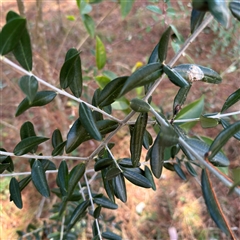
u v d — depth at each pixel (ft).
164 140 0.52
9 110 3.43
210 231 2.49
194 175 1.12
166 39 0.58
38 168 0.90
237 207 2.58
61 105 2.61
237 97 0.83
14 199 0.96
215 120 0.89
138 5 4.75
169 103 3.33
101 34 4.30
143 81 0.56
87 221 2.26
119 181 0.93
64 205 1.29
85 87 2.46
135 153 0.76
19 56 0.57
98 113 0.87
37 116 3.29
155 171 0.74
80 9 1.33
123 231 2.53
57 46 4.09
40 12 2.08
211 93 3.38
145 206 2.68
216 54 3.86
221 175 0.51
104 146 0.91
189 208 2.63
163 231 2.54
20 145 0.84
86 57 3.96
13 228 2.57
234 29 3.70
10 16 0.51
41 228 1.97
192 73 0.71
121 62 3.93
